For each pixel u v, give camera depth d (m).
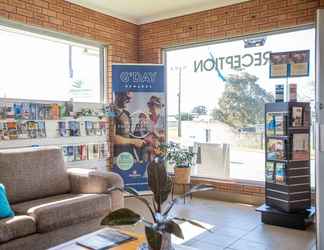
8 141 3.82
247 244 3.10
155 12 5.16
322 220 2.88
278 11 4.31
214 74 5.01
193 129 5.22
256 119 4.64
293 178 3.54
